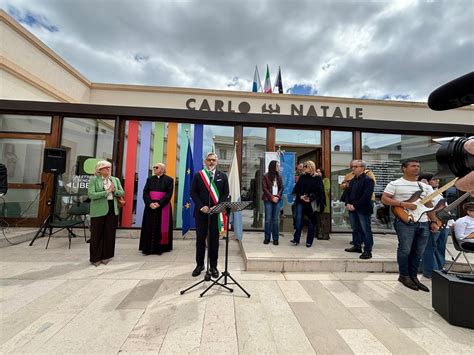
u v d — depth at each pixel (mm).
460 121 7633
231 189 4477
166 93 7305
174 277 2867
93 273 2943
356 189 3609
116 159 4809
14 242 4168
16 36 5312
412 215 2695
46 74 6055
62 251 3828
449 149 924
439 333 1853
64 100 6555
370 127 5172
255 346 1644
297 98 7293
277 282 2828
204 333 1771
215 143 5117
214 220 2969
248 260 3199
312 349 1627
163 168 3941
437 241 3215
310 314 2096
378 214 5320
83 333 1739
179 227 4938
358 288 2699
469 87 683
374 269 3258
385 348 1654
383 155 5352
